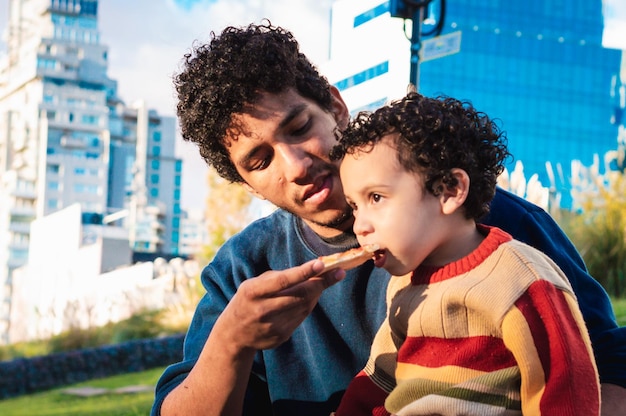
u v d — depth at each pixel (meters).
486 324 1.78
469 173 1.85
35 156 101.75
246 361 2.03
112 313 22.44
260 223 2.48
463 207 1.87
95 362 15.93
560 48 37.22
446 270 1.85
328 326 2.29
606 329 2.02
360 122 1.91
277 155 2.12
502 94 36.44
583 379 1.70
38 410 12.54
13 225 95.81
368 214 1.88
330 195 2.13
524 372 1.73
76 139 103.06
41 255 47.88
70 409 12.09
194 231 107.94
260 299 1.88
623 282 10.31
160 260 28.91
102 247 38.78
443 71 36.09
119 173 109.56
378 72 9.76
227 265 2.47
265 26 2.29
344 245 2.27
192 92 2.20
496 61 36.53
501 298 1.75
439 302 1.82
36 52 107.06
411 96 1.95
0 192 99.50
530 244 2.12
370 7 11.58
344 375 2.28
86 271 39.94
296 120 2.10
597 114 36.97
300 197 2.14
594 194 10.98
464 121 1.88
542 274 1.78
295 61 2.15
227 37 2.20
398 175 1.83
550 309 1.74
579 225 10.79
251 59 2.10
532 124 36.56
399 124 1.83
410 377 1.87
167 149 112.31
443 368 1.82
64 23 111.88
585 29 38.91
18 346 20.78
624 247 10.41
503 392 1.77
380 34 10.59
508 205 2.18
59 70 107.44
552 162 36.38
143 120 111.25
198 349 2.37
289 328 1.93
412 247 1.84
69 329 21.06
